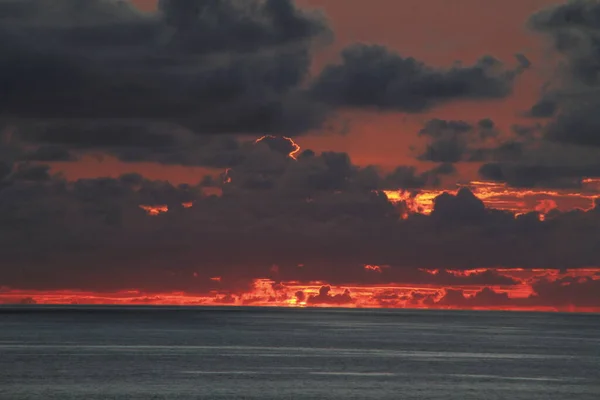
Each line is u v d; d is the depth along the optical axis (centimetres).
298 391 17200
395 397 16450
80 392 16962
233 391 17175
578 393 17250
